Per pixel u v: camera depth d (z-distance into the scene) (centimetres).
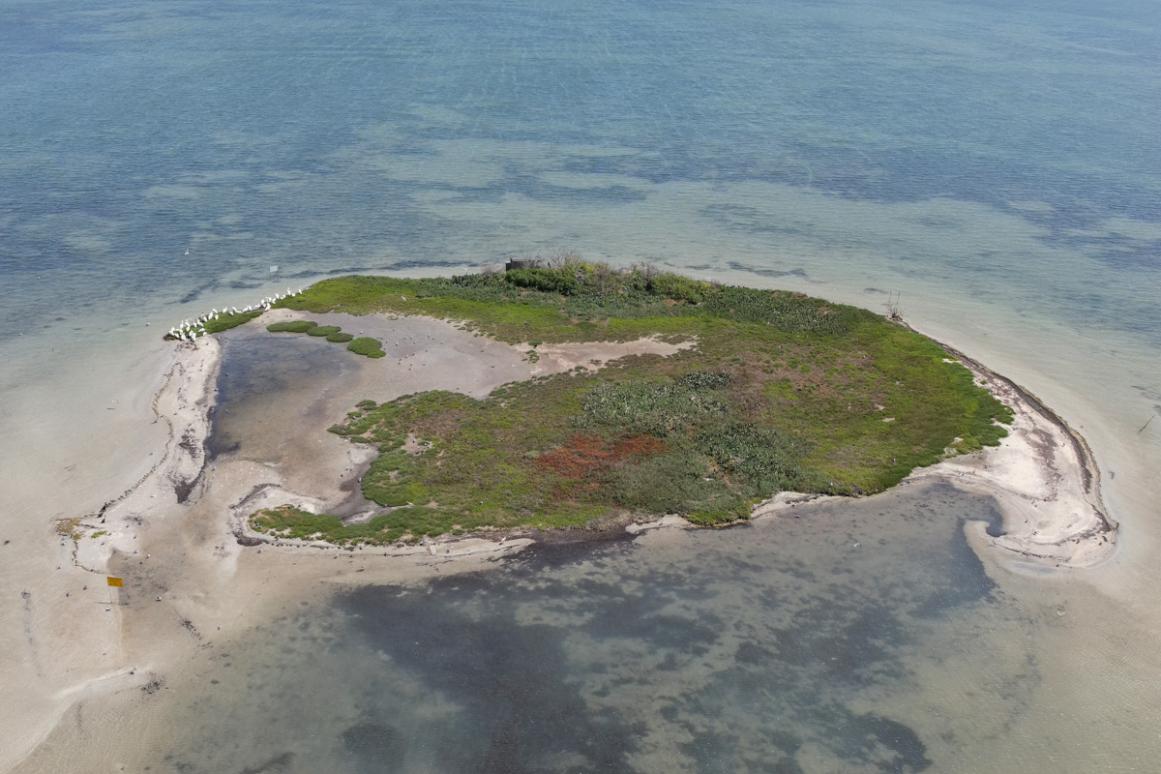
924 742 3044
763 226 8181
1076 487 4459
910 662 3384
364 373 5431
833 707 3169
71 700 3138
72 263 7169
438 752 2952
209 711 3100
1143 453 4862
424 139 10419
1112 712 3209
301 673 3256
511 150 10100
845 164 9875
